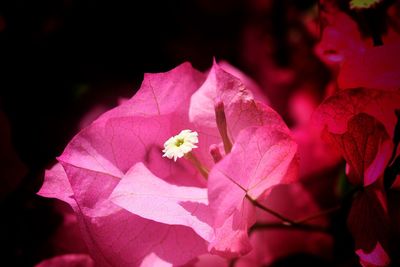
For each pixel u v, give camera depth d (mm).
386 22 210
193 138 194
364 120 184
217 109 192
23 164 215
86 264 203
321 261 211
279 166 185
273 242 221
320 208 224
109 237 187
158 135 200
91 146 191
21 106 238
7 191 213
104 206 188
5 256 209
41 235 210
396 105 191
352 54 213
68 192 191
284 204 222
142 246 188
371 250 187
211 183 175
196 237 189
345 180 220
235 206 180
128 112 195
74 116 235
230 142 194
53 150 227
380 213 187
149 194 187
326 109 195
